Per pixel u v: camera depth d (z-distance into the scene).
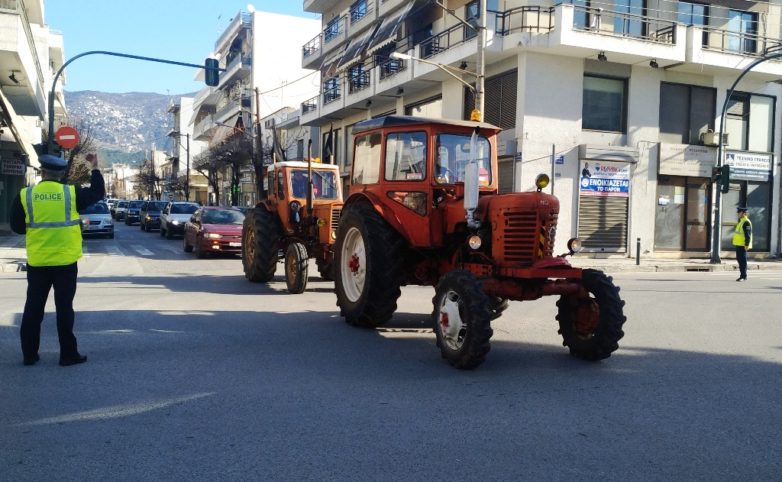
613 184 22.33
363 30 33.44
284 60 51.97
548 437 4.44
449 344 6.43
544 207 6.44
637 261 20.52
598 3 22.33
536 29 21.31
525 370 6.34
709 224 24.28
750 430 4.62
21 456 4.02
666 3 23.38
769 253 25.73
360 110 32.44
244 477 3.72
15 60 18.66
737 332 8.55
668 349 7.43
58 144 18.31
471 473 3.81
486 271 6.76
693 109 23.83
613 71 22.25
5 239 24.75
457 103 24.58
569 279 6.78
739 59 22.78
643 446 4.29
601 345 6.50
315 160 13.19
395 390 5.55
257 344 7.39
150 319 8.86
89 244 24.94
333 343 7.51
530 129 21.06
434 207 7.62
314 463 3.93
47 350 6.89
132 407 5.00
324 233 11.87
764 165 25.12
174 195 79.50
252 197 50.78
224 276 14.84
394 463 3.95
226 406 5.05
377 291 8.00
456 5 25.00
